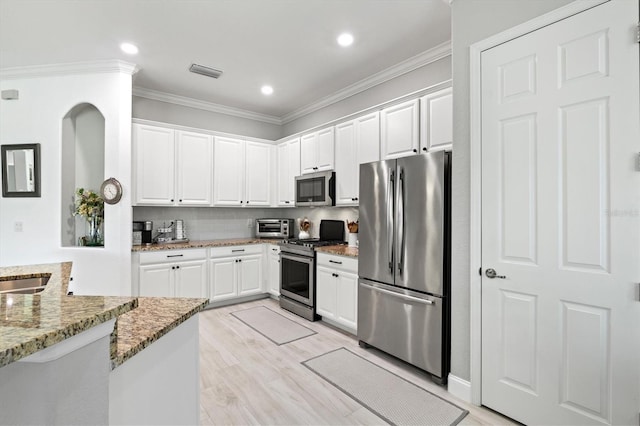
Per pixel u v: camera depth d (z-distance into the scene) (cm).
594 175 158
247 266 429
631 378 148
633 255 148
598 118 157
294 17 249
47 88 320
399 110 296
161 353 108
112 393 85
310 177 395
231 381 230
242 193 444
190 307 129
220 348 285
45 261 316
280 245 409
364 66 335
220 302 415
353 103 394
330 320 340
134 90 385
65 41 278
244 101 440
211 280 396
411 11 243
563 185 168
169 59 316
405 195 251
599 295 157
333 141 370
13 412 61
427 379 236
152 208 408
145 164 365
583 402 162
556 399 171
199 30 265
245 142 448
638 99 146
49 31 262
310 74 353
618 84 150
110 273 317
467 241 209
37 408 60
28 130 319
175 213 425
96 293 316
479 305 202
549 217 173
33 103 320
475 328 204
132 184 355
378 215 274
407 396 214
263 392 217
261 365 254
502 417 192
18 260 318
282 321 357
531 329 180
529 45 180
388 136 306
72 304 79
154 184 371
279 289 417
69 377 64
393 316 260
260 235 479
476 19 205
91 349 70
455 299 216
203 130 411
